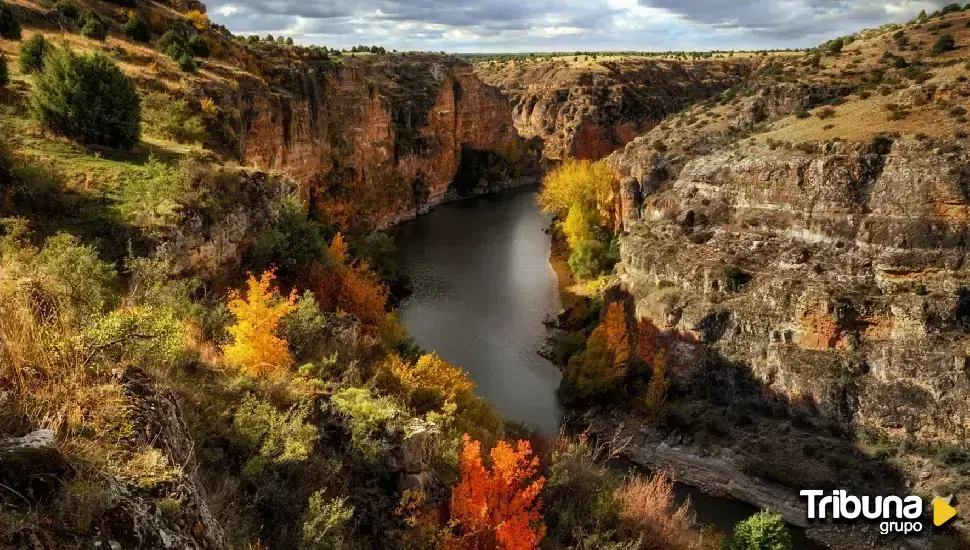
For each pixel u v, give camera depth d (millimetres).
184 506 8453
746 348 47188
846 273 45188
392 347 35969
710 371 48156
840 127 51125
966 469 37625
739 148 56281
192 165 30406
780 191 49562
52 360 9414
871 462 40062
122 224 25188
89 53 47000
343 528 15078
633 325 54625
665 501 29828
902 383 40656
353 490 16547
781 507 39531
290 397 17984
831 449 41500
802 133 53031
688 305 49875
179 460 9930
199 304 22953
